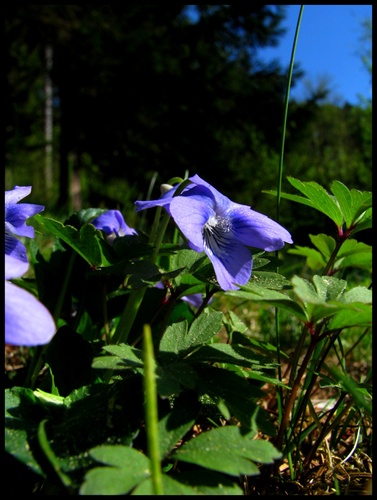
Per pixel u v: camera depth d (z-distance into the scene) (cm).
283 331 15
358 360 14
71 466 5
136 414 6
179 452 5
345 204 8
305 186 8
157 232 8
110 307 10
